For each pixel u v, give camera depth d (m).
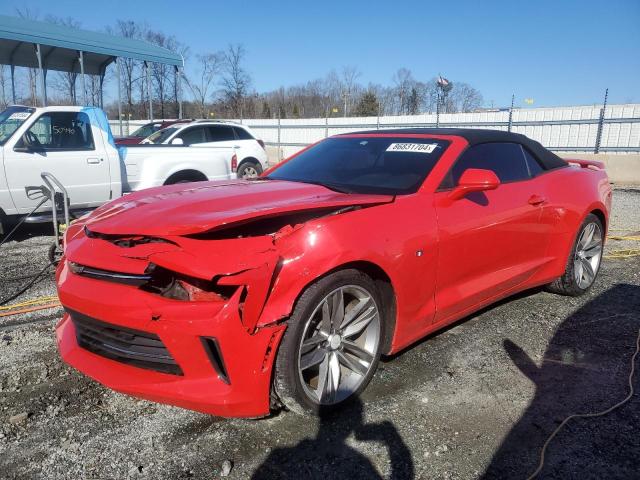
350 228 2.60
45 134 6.62
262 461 2.32
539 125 18.59
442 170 3.26
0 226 6.30
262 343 2.29
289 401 2.48
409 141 3.69
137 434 2.51
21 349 3.39
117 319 2.32
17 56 13.64
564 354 3.40
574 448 2.43
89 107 7.05
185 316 2.22
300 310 2.40
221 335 2.20
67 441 2.45
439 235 3.00
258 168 12.80
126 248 2.46
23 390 2.89
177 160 7.79
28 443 2.44
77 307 2.46
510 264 3.67
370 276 2.76
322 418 2.64
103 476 2.22
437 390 2.93
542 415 2.70
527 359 3.32
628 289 4.72
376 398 2.84
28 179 6.36
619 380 3.07
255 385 2.31
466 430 2.56
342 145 4.02
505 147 3.83
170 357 2.33
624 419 2.67
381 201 2.83
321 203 2.59
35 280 4.83
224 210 2.62
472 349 3.45
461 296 3.27
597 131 17.45
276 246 2.37
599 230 4.53
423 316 3.05
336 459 2.34
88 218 2.99
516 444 2.46
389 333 2.93
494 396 2.88
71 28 12.82
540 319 3.99
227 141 12.36
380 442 2.46
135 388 2.38
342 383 2.73
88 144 6.92
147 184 7.52
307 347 2.51
